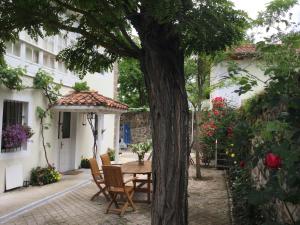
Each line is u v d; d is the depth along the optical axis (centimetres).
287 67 389
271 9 583
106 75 1844
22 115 1131
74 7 463
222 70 1312
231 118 1486
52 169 1205
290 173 249
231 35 433
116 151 1608
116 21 463
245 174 730
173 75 442
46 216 779
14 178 1048
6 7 436
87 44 516
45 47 1237
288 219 392
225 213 795
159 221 433
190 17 383
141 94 3391
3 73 960
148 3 382
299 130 268
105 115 1820
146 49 445
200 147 1666
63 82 1378
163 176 436
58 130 1373
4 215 761
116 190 815
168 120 436
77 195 1012
